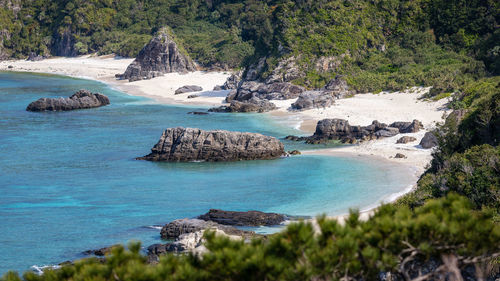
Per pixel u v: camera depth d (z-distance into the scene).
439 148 56.62
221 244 13.98
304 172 63.69
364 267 14.21
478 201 34.66
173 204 52.09
